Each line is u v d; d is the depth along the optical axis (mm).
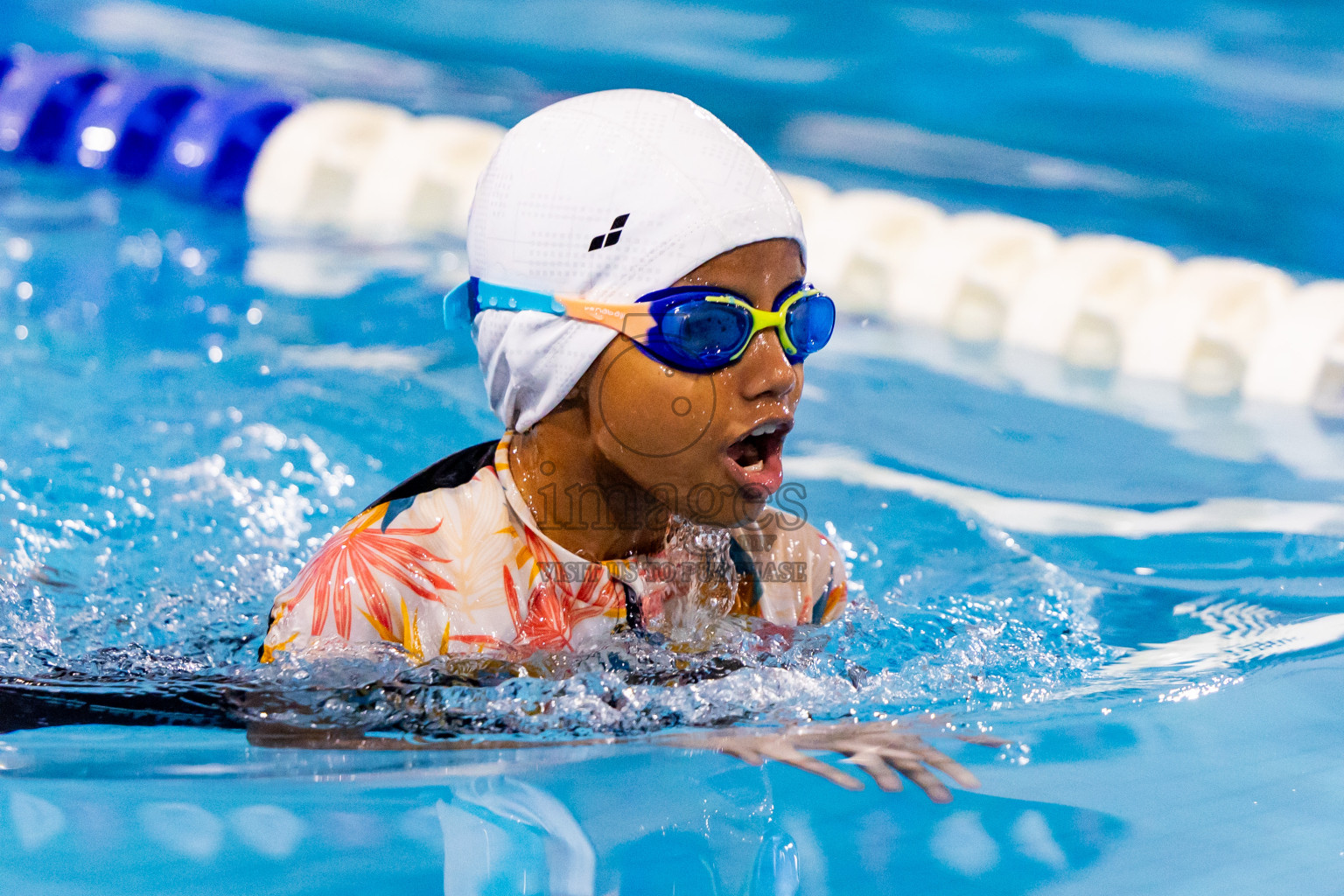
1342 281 14500
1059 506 8930
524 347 5395
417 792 4715
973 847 4418
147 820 4527
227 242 15328
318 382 10914
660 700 5398
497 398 5773
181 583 7457
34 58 20359
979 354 12984
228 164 17750
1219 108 22938
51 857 4289
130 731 5340
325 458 9414
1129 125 22219
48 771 4906
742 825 4523
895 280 14602
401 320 12758
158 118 18594
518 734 5203
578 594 5648
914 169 19766
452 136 17594
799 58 26094
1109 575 7609
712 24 28406
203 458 9297
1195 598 7199
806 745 5152
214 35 26688
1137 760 5117
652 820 4531
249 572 7656
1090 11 28406
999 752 5152
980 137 21656
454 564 5559
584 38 27234
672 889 4121
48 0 28281
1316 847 4477
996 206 17938
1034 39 26906
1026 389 11859
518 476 5746
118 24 27016
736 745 5137
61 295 12891
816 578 6496
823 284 14906
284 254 14945
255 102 18531
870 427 10625
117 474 8969
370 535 5645
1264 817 4676
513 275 5426
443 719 5223
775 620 6273
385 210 16656
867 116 22781
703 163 5246
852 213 15836
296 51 25750
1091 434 10609
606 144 5309
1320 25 26656
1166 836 4535
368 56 25562
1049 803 4742
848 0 30078
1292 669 6086
